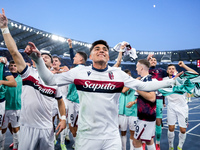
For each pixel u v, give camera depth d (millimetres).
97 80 1549
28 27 20469
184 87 1561
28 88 1971
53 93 2088
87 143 1496
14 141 3158
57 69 3623
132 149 3309
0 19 1553
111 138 1521
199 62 30859
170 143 3537
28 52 1250
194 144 4016
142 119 2547
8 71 2818
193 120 7070
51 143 2113
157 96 3494
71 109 3299
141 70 2701
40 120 1994
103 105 1515
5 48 23656
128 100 3340
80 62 3346
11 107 3146
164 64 38312
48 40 24141
